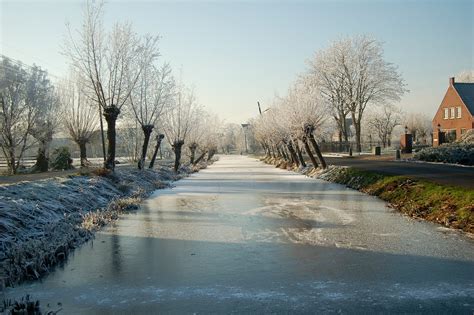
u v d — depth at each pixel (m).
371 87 50.75
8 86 30.56
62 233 10.77
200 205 16.70
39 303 6.72
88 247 10.22
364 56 50.66
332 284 7.23
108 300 6.79
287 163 43.06
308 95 31.23
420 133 77.94
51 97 34.28
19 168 33.56
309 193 19.77
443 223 11.61
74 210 13.95
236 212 14.80
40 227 10.98
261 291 7.00
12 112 30.47
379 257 8.78
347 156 43.09
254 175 33.25
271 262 8.64
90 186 17.23
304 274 7.81
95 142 45.91
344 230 11.42
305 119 29.83
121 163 46.88
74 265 8.76
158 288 7.29
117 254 9.52
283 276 7.74
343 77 51.03
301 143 35.72
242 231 11.67
